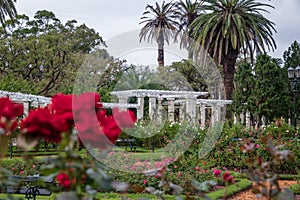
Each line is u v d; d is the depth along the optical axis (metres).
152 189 2.02
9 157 8.29
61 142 1.68
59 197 1.48
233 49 19.06
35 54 25.28
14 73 25.66
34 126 1.76
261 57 21.09
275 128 11.10
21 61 25.48
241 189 7.55
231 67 19.12
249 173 1.97
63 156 1.62
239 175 8.92
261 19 18.95
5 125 1.74
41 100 16.52
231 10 18.28
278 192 1.87
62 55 26.75
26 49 25.33
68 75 26.27
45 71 26.67
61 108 1.95
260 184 1.90
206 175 7.62
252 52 19.00
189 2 20.17
